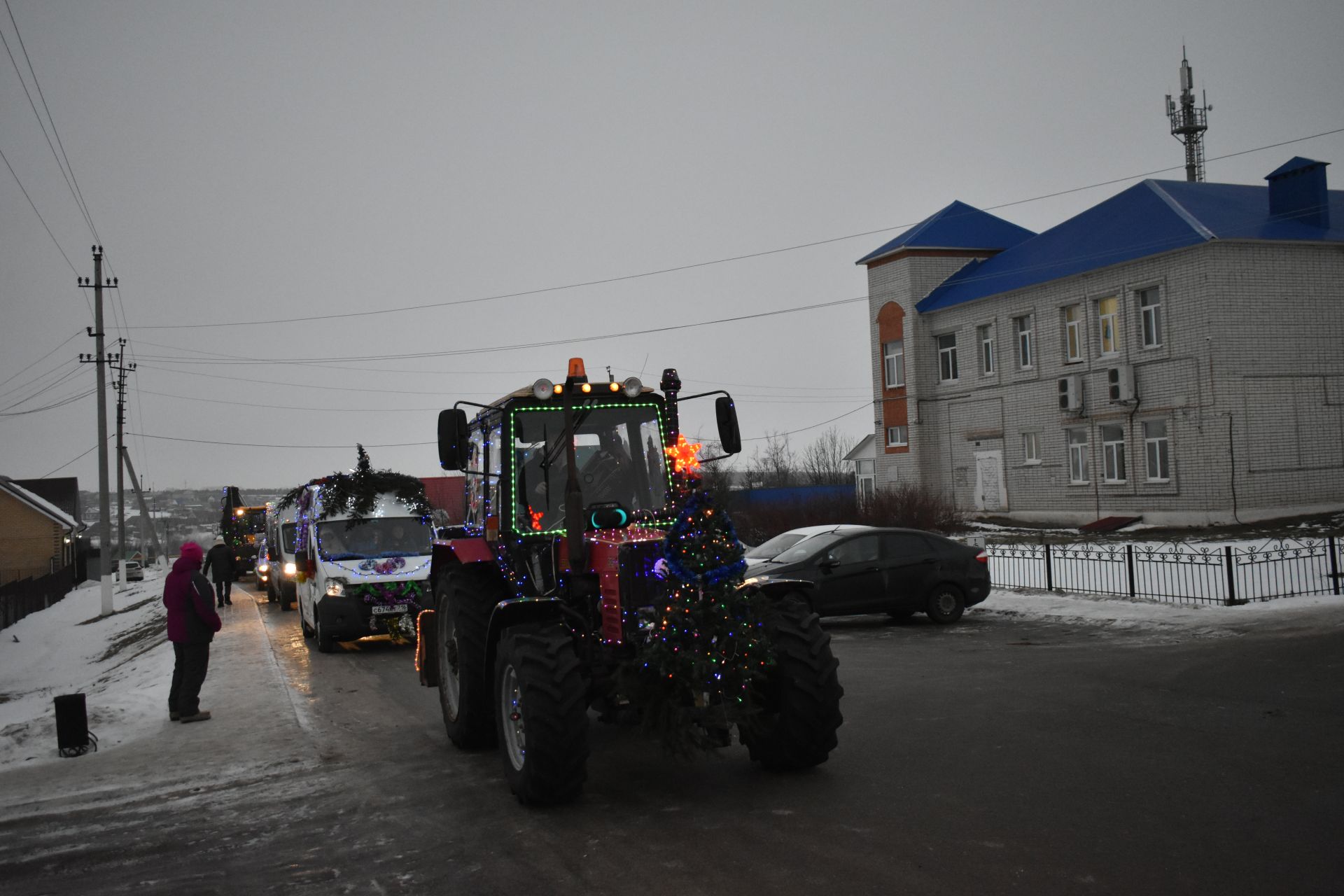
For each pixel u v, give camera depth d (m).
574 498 6.80
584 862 5.21
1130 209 31.03
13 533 48.91
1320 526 24.36
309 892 5.04
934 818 5.65
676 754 6.25
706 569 6.28
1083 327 30.59
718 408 7.52
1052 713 8.45
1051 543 25.50
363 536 16.09
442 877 5.13
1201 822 5.41
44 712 14.52
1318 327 27.36
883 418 38.69
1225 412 26.34
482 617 7.89
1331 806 5.61
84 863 5.71
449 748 8.20
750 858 5.13
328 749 8.32
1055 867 4.80
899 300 37.72
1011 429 33.38
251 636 17.31
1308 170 27.80
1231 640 12.15
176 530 103.19
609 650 6.65
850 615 15.12
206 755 8.31
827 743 6.53
